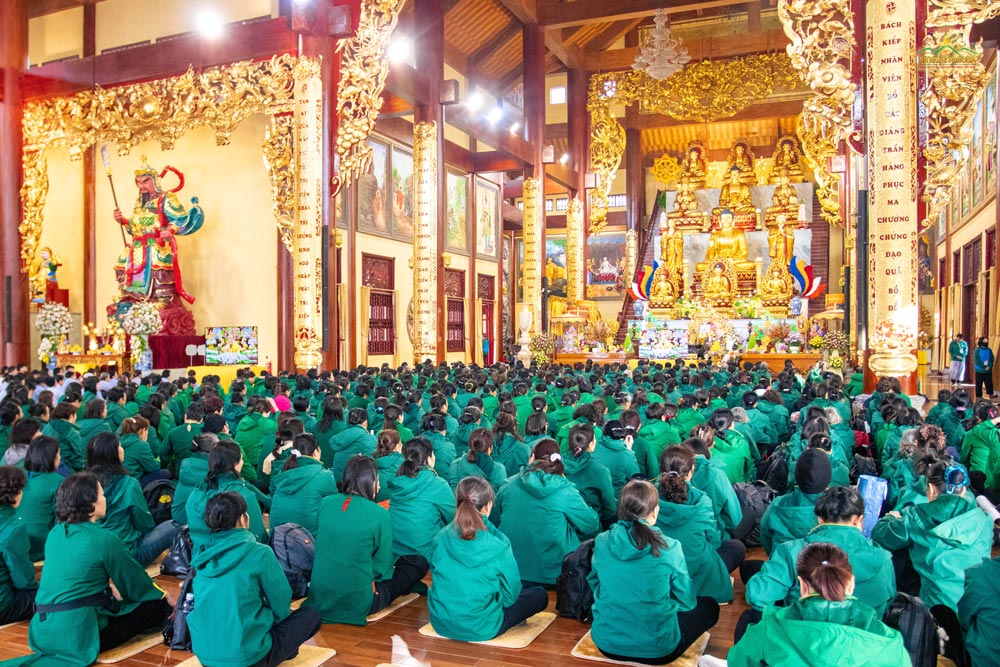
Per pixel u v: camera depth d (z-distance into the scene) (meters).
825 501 4.31
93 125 18.83
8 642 5.29
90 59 18.80
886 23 12.96
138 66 18.22
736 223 38.81
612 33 35.00
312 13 16.55
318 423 9.09
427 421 7.91
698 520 5.31
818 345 26.75
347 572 5.49
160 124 18.12
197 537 5.42
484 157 29.17
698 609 5.00
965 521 4.67
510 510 5.96
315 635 5.41
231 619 4.32
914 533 4.82
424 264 21.38
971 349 26.70
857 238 13.88
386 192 25.34
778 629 3.07
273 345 20.95
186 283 21.92
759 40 33.19
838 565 3.17
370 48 17.06
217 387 13.22
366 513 5.56
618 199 43.53
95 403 8.88
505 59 32.06
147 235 20.70
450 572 5.25
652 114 39.31
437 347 21.66
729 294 35.59
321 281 16.83
